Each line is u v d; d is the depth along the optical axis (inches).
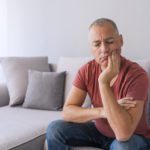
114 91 53.7
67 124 58.7
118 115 47.2
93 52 56.0
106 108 48.4
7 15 125.5
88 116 55.2
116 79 53.8
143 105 50.3
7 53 127.6
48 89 91.4
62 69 97.7
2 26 127.3
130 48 99.5
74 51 111.3
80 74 60.9
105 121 56.9
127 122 46.9
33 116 80.0
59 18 113.1
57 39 114.7
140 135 52.5
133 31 98.4
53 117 79.0
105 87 49.4
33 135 65.7
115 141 50.3
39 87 92.5
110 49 53.3
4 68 104.1
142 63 79.9
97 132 59.1
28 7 120.0
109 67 51.7
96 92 57.7
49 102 90.0
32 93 92.9
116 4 100.5
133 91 50.4
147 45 96.5
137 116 48.2
